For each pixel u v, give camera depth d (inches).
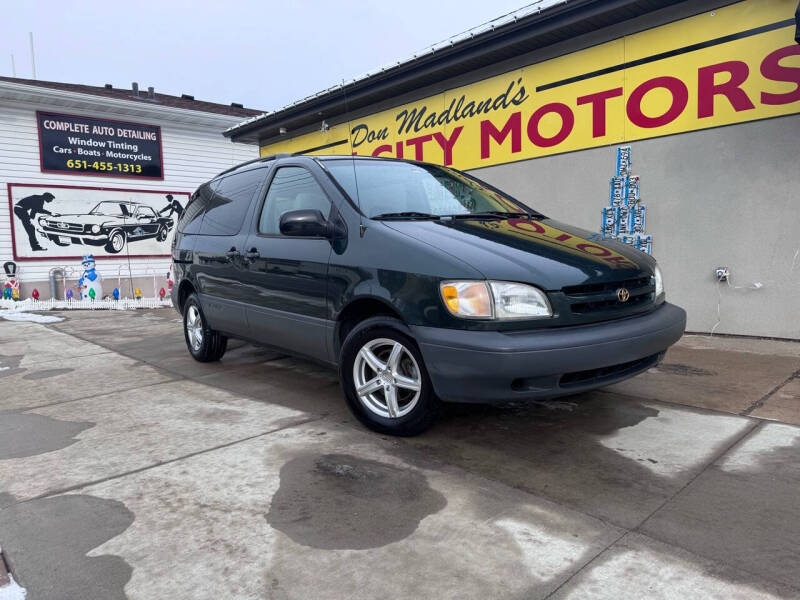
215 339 211.3
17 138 502.6
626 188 254.2
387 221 137.9
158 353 245.8
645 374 178.2
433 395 124.1
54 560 85.4
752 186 219.6
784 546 84.8
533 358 108.2
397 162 173.0
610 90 255.4
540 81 281.1
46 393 182.7
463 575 80.0
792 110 207.6
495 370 108.8
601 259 126.7
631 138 251.1
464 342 111.8
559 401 154.7
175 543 89.4
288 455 122.8
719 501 98.5
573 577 78.9
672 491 102.7
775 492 101.0
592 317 117.6
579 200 272.8
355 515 96.8
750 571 79.1
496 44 272.5
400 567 82.0
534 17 248.5
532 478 109.6
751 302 224.5
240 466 117.6
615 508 97.3
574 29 255.3
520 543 87.4
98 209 547.5
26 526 95.4
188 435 137.1
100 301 478.0
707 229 232.7
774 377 169.6
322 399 165.3
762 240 219.5
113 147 553.6
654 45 239.5
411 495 103.7
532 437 130.3
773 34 208.7
